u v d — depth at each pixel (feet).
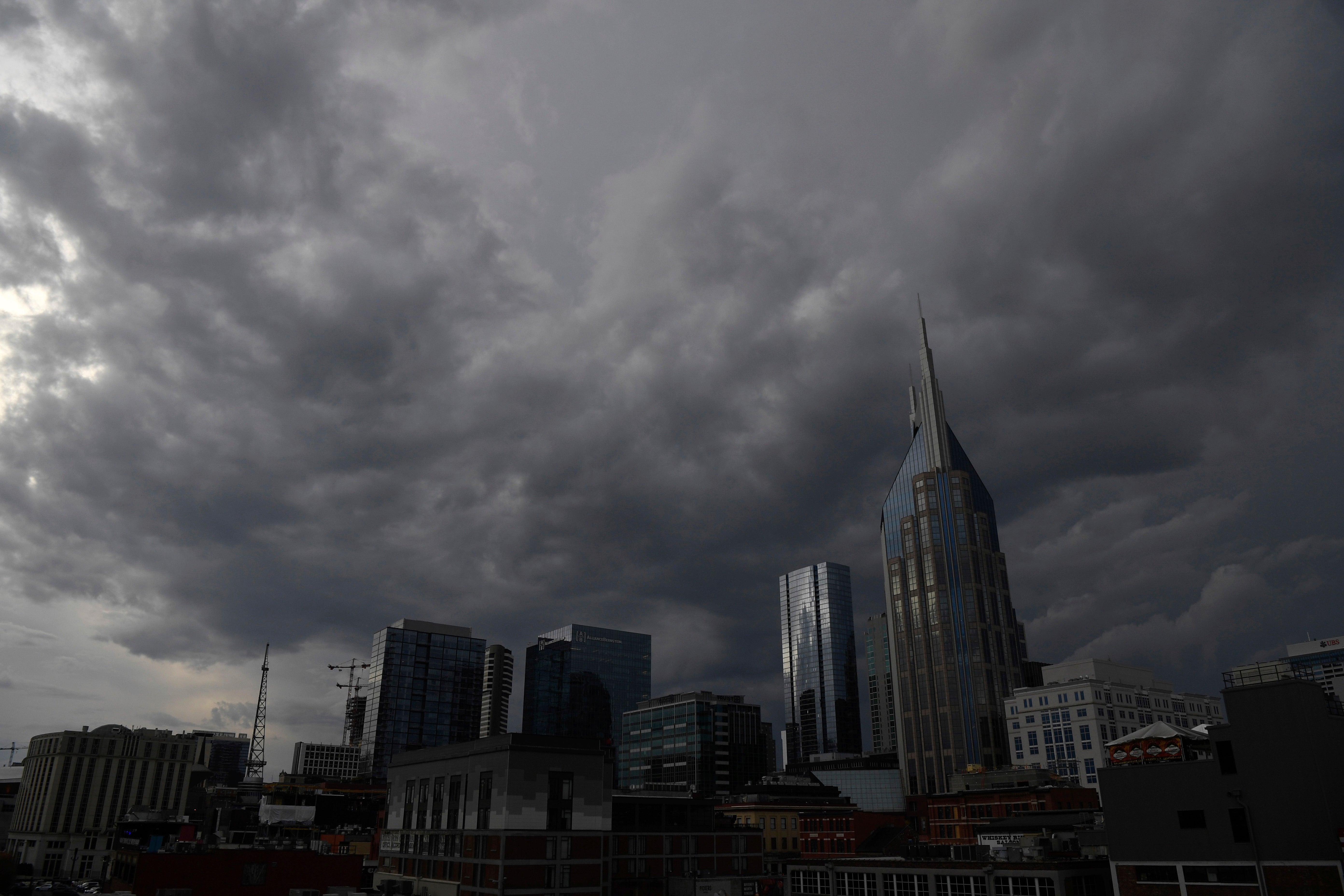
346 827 622.95
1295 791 204.64
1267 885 204.85
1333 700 217.36
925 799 629.10
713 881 399.85
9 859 336.08
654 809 404.57
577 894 335.26
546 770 344.49
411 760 427.74
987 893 289.74
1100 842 290.76
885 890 328.70
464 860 352.49
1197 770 222.48
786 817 627.46
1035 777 502.38
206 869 295.89
